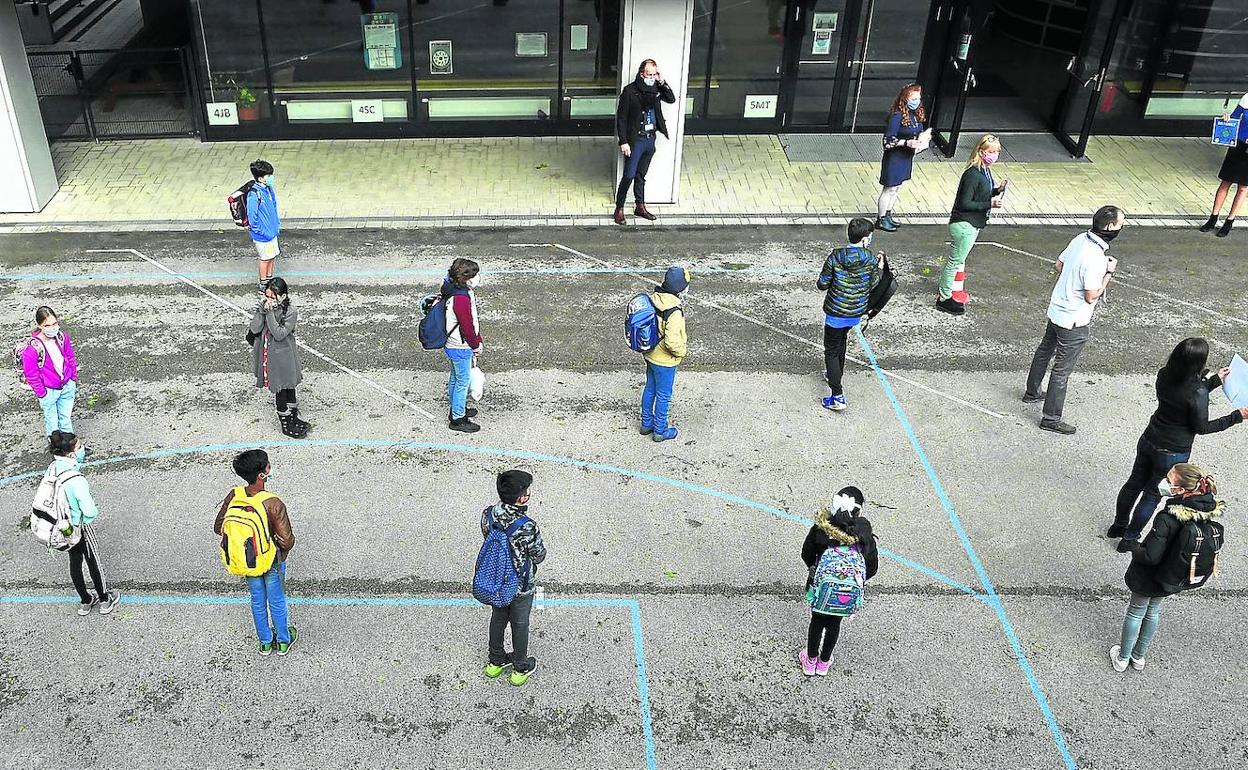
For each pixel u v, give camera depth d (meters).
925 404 10.59
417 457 9.53
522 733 6.86
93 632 7.56
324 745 6.73
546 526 8.69
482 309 12.21
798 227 14.60
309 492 9.02
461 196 15.27
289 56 16.55
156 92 16.83
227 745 6.71
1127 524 8.69
